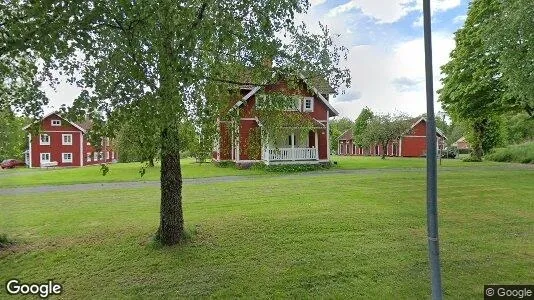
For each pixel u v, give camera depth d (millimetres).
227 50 5758
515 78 16438
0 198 13664
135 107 4449
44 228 8633
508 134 50750
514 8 15719
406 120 43281
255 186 15578
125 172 25109
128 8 3992
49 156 47125
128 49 4348
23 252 6852
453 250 6695
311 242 7211
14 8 4562
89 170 28531
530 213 9680
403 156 52062
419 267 5926
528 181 15891
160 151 5562
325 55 6586
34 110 5277
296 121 8234
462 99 25469
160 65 4273
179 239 7117
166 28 4254
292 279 5512
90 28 4352
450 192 13008
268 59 6516
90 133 4395
